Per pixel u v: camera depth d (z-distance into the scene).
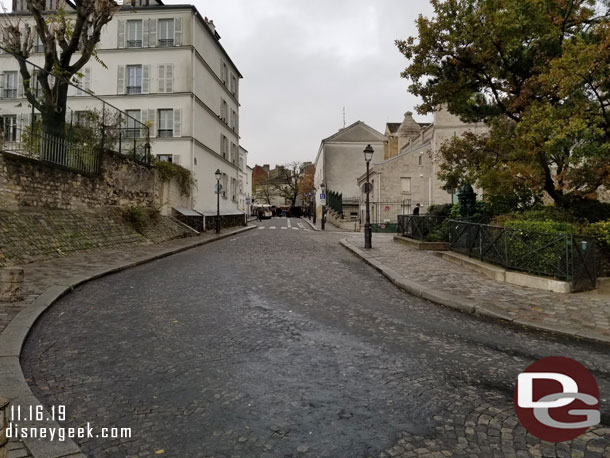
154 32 26.17
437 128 36.84
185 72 25.95
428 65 13.73
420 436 3.10
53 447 2.86
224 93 32.72
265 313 6.57
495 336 5.77
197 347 4.95
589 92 11.01
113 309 6.67
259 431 3.12
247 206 61.34
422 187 37.91
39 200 12.62
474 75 13.64
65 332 5.45
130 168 18.66
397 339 5.45
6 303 6.49
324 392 3.80
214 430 3.14
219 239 22.34
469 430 3.20
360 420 3.31
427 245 15.89
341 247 18.33
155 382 3.96
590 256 8.98
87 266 10.41
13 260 9.88
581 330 5.97
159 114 26.09
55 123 14.06
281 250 16.58
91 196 15.52
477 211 16.75
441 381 4.11
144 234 17.89
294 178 86.81
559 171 13.58
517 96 13.09
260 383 3.97
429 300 7.97
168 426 3.19
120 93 26.20
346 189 52.06
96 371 4.21
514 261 9.62
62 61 15.60
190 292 8.07
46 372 4.17
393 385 3.98
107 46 26.34
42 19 15.22
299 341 5.23
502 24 11.57
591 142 10.31
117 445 2.94
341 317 6.48
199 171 27.14
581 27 13.25
